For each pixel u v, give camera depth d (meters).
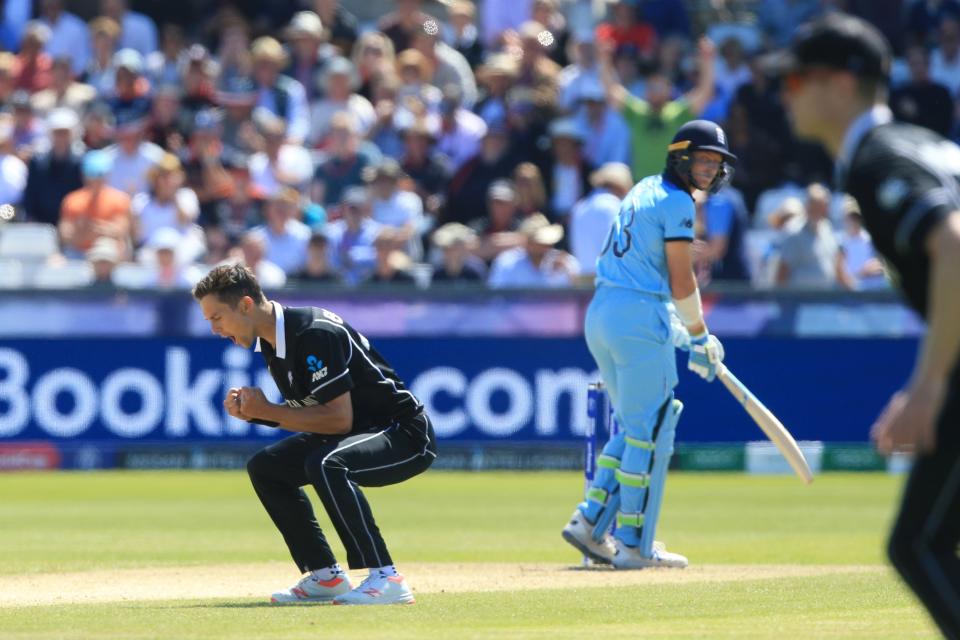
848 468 51.41
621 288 26.84
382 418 21.89
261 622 18.69
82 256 57.19
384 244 54.31
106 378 50.97
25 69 68.56
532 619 19.03
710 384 51.31
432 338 51.03
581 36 69.62
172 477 51.12
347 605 20.84
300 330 20.95
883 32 69.75
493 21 71.62
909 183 12.71
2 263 53.88
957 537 13.20
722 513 41.38
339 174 61.41
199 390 50.97
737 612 19.73
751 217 63.62
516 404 51.22
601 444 36.34
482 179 60.00
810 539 34.62
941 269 12.36
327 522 39.62
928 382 12.30
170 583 25.86
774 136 63.91
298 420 20.91
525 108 61.41
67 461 51.12
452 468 51.41
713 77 62.25
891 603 20.64
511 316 51.09
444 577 26.25
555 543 33.94
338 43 70.56
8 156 61.09
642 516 27.52
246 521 39.50
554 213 60.19
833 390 50.97
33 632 17.77
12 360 50.97
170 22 72.94
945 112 65.12
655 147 61.94
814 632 17.36
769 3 71.81
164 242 54.78
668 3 68.94
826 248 55.22
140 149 61.44
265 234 57.25
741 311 50.91
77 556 31.14
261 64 64.75
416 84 66.12
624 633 17.30
